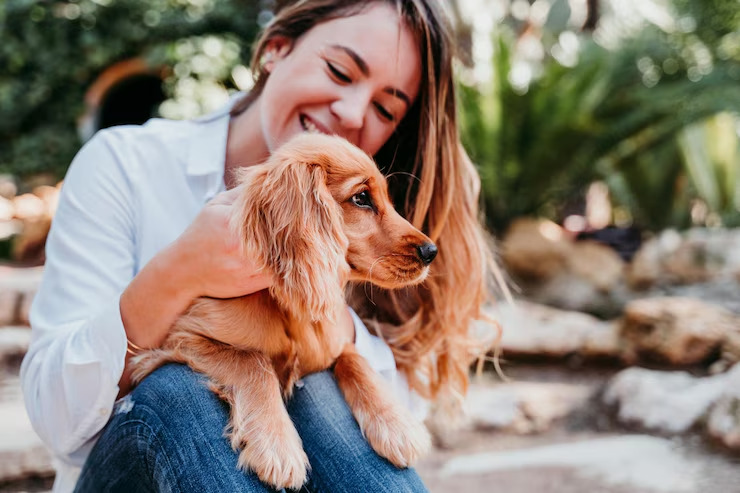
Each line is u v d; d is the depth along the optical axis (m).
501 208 7.53
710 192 8.34
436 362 2.42
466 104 7.27
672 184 8.98
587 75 7.75
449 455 3.81
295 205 1.68
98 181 1.95
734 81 9.23
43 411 1.65
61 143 9.16
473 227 2.42
